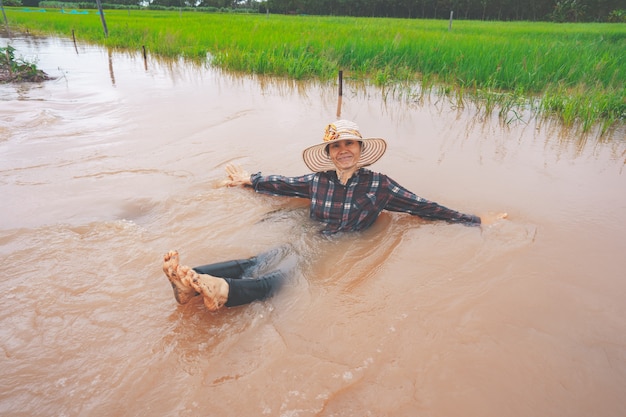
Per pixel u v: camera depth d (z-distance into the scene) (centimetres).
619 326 220
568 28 2559
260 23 2145
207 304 209
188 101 706
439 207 315
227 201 349
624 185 400
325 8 6334
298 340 206
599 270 267
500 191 384
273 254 267
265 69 983
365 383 183
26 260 262
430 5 5928
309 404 172
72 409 167
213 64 1080
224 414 167
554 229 317
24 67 898
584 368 193
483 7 5697
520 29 2314
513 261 275
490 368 192
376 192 301
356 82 916
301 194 336
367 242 294
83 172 404
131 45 1451
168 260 200
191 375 185
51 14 3425
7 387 176
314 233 299
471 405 174
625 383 185
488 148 503
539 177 417
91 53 1328
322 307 230
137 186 377
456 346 204
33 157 438
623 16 4444
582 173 429
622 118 633
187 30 1681
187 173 408
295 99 749
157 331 209
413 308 231
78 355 194
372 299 238
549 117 651
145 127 552
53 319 215
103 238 289
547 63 902
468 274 262
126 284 243
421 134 554
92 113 616
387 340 207
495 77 824
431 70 966
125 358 192
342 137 265
